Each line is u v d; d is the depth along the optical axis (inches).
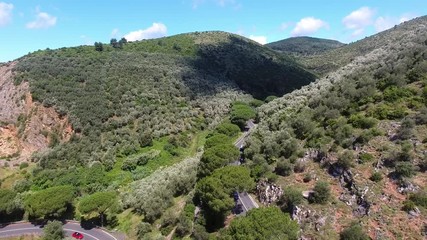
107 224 2532.0
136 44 6491.1
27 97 3759.8
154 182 2748.5
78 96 3887.8
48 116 3609.7
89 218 2628.0
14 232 2479.1
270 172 2080.5
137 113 3865.7
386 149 1763.0
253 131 2938.0
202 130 4065.0
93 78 4269.2
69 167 3206.2
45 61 4586.6
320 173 1892.2
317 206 1665.8
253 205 2001.7
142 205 2470.5
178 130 3850.9
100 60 4931.1
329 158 1920.5
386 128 1904.5
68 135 3531.0
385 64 2564.0
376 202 1541.6
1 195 2662.4
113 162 3292.3
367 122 1982.0
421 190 1499.8
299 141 2253.9
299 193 1754.4
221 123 3900.1
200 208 2140.7
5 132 3572.8
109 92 4111.7
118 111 3843.5
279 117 2753.4
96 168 3164.4
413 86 2150.6
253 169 2187.5
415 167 1592.0
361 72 2684.5
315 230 1549.0
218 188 1915.6
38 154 3329.2
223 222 1913.1
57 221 2433.6
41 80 3986.2
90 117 3651.6
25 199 2736.2
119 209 2662.4
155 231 2220.7
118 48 6067.9
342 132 2010.3
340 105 2340.1
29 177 3102.9
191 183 2477.9
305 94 3228.3
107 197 2561.5
